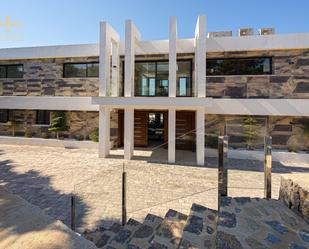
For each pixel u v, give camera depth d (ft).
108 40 37.91
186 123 44.24
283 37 37.47
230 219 11.01
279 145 38.88
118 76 43.24
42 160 34.94
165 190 20.01
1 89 52.54
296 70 37.91
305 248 8.66
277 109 37.06
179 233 12.05
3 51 50.29
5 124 52.13
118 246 12.32
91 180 17.31
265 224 10.50
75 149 44.21
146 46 41.83
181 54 41.45
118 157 36.96
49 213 17.12
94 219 15.67
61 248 6.58
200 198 19.29
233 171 19.02
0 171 28.73
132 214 16.84
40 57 48.91
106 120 36.91
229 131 22.07
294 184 11.97
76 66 48.85
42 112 51.29
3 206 9.55
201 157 30.86
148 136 48.11
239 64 40.24
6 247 6.64
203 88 33.32
